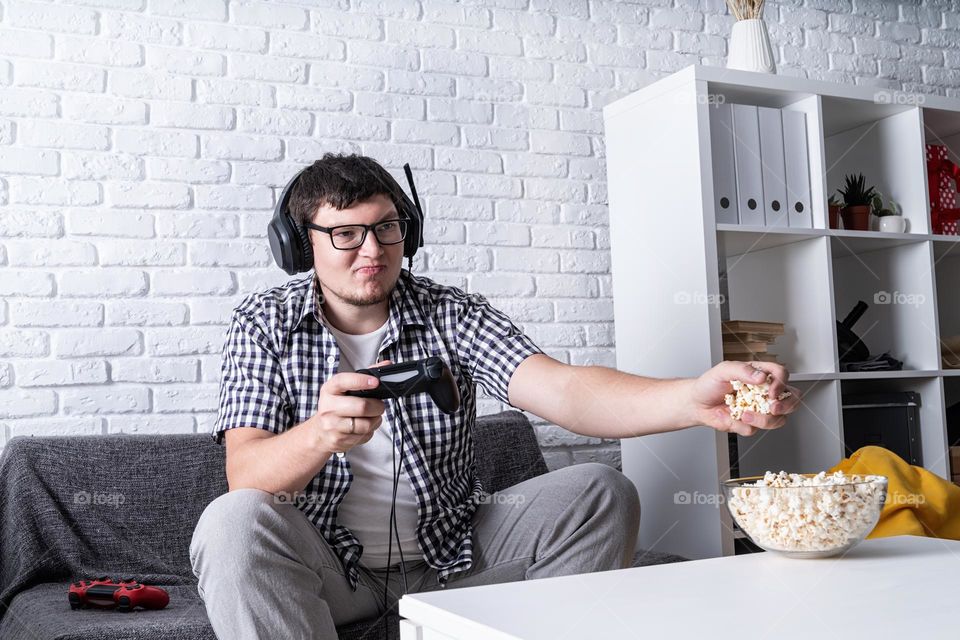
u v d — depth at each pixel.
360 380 1.26
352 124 2.45
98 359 2.15
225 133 2.31
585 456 2.61
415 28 2.54
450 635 0.97
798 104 2.60
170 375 2.21
